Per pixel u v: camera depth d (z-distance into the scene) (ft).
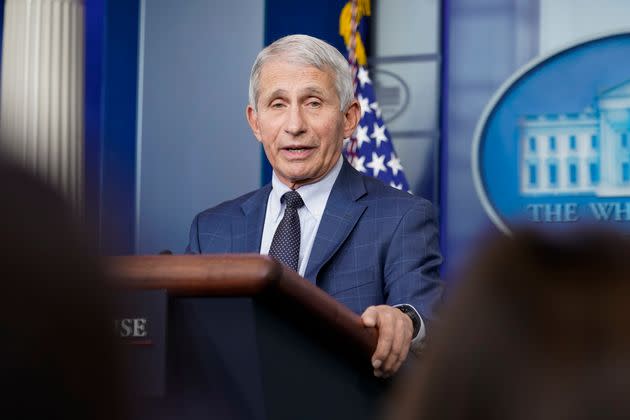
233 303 4.05
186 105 19.08
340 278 7.73
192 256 4.05
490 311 1.67
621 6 20.31
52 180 1.50
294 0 19.63
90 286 1.50
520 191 20.13
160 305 3.93
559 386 1.61
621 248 1.68
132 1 19.49
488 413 1.62
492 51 20.97
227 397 4.21
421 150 21.06
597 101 19.94
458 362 1.65
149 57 19.29
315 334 4.49
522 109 20.24
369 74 21.39
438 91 21.06
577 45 20.03
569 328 1.63
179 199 18.92
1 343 1.44
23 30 18.78
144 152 19.12
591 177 19.88
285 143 8.53
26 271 1.46
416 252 7.78
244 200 8.76
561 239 1.70
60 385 1.47
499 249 1.71
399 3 21.39
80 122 18.94
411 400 1.69
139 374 3.93
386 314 5.25
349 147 17.99
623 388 1.59
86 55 20.20
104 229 1.60
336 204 8.11
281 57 8.77
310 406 4.58
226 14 19.06
